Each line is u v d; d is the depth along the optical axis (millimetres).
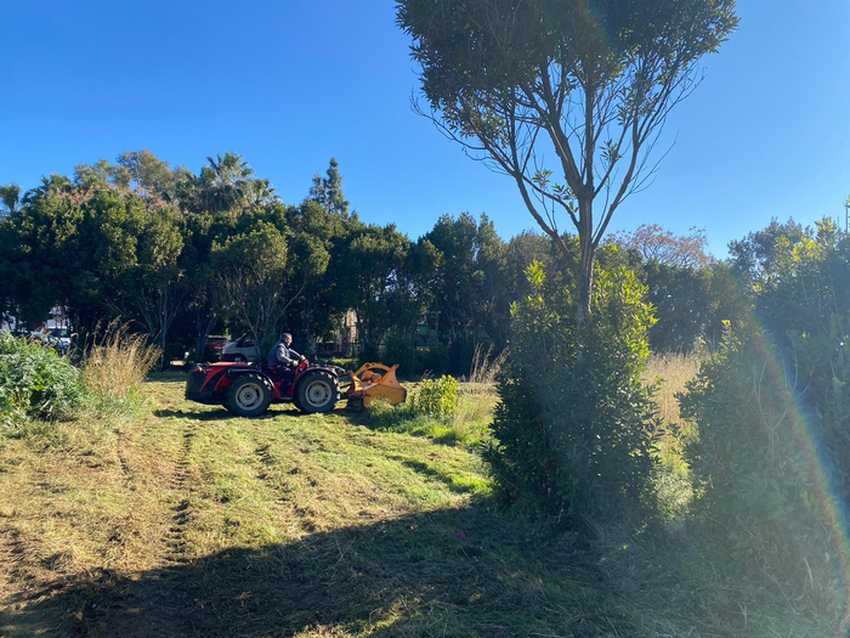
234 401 11000
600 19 4066
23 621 3164
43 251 20391
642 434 4223
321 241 24141
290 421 10406
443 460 7121
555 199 4648
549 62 4414
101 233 20781
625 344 4199
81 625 3133
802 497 3039
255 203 37719
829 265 3268
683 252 31250
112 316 21781
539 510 4367
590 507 4180
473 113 4570
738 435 3346
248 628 3141
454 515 4945
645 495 4195
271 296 22531
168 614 3303
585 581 3678
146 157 48875
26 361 8055
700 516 3688
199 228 24062
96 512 4848
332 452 7516
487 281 24594
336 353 25969
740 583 3314
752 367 3320
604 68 4305
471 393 11547
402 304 23844
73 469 6137
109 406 9125
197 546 4215
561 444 4234
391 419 10242
